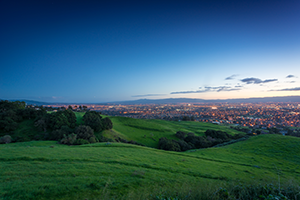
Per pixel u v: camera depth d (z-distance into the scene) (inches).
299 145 1712.6
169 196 371.6
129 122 4082.2
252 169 1166.3
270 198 301.6
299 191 338.6
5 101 3508.9
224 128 4768.7
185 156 1411.2
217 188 374.3
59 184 565.9
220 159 1417.3
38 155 918.4
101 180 637.9
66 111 3019.2
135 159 1074.7
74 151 1138.7
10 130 2406.5
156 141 3100.4
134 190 582.2
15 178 586.9
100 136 2554.1
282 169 1201.4
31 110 2965.1
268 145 1843.0
